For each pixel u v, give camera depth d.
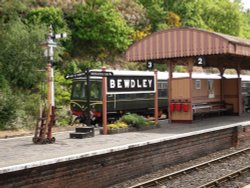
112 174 10.74
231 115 21.81
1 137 15.71
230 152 15.41
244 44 17.00
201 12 51.22
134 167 11.50
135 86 22.25
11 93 20.91
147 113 23.42
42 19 29.52
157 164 12.41
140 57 18.50
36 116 20.53
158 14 41.09
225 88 22.03
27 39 23.34
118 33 33.34
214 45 16.27
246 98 26.53
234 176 11.39
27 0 29.89
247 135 17.67
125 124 15.54
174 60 18.33
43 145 12.38
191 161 13.79
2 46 23.03
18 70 23.12
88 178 10.02
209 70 42.91
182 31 17.17
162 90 24.44
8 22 24.44
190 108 17.75
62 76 26.81
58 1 32.62
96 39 32.56
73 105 21.59
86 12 32.72
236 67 22.06
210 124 17.09
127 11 38.84
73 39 32.34
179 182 10.83
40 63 23.42
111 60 33.56
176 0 46.03
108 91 20.62
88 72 14.88
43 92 23.41
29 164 8.52
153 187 10.31
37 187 8.80
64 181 9.40
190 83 17.75
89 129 14.10
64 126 20.06
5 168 8.12
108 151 10.44
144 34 37.69
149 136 13.50
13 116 19.25
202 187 10.05
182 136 13.32
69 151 10.85
